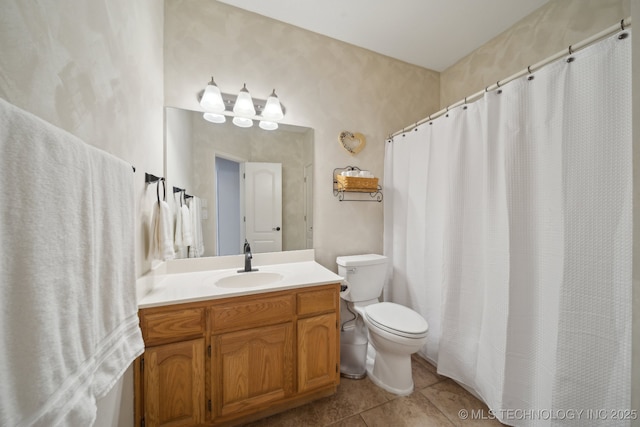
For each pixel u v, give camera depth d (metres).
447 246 1.54
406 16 1.69
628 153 0.89
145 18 1.17
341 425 1.26
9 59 0.47
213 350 1.14
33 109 0.53
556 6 1.54
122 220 0.78
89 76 0.73
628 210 0.89
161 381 1.06
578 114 1.00
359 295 1.79
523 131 1.18
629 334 0.89
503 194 1.26
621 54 0.90
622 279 0.90
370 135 2.09
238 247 1.69
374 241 2.14
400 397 1.45
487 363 1.33
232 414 1.18
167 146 1.46
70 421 0.51
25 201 0.44
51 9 0.58
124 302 0.79
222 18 1.58
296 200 1.83
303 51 1.81
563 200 1.04
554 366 1.07
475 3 1.58
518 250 1.20
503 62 1.85
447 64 2.26
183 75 1.50
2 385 0.40
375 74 2.08
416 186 1.87
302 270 1.61
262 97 1.70
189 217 1.49
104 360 0.67
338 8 1.62
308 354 1.34
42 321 0.46
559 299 1.05
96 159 0.65
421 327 1.41
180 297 1.09
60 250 0.51
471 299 1.47
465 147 1.50
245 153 1.69
